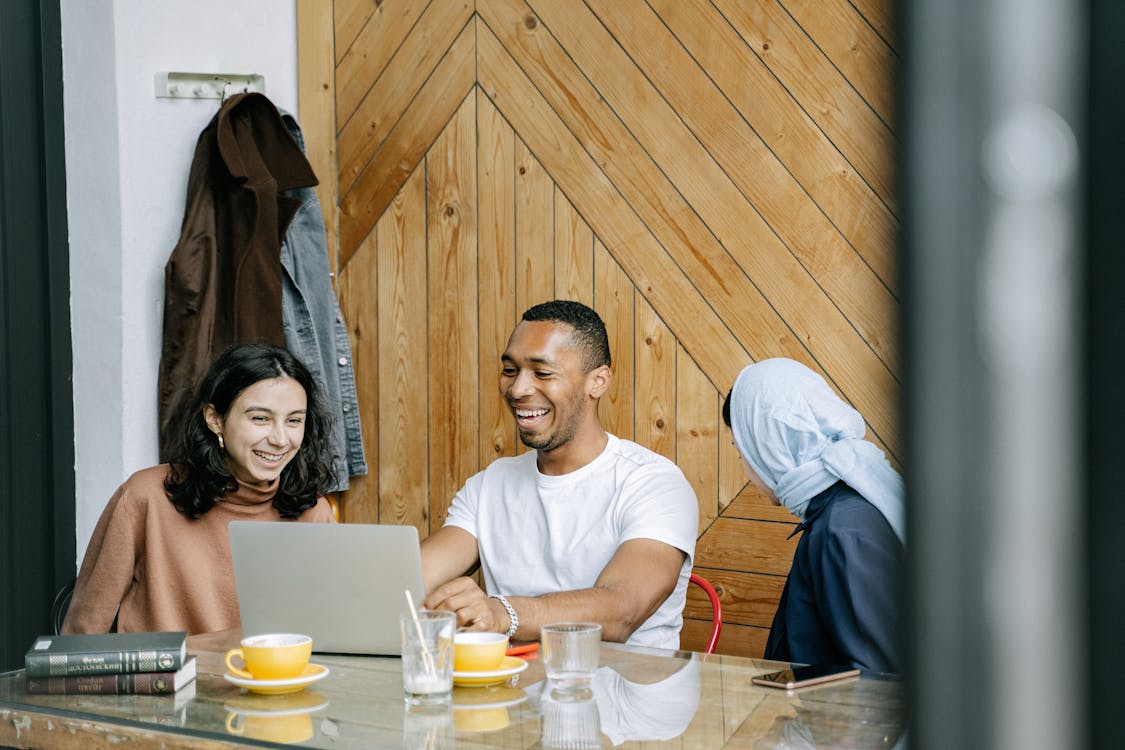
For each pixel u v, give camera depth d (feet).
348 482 11.14
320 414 8.07
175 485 7.79
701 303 9.69
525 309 10.47
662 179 9.82
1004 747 0.53
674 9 9.71
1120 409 0.51
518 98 10.42
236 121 10.46
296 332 10.64
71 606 7.86
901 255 0.55
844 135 9.07
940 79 0.53
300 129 11.08
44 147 10.48
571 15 10.16
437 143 10.82
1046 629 0.52
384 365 11.16
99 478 10.66
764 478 6.79
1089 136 0.51
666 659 6.02
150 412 10.66
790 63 9.26
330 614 6.08
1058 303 0.52
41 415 10.64
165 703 5.29
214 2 10.84
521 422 7.93
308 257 10.82
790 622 6.25
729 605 9.56
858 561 5.86
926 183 0.54
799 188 9.28
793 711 5.04
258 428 7.61
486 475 8.41
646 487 7.75
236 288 10.21
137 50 10.44
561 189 10.27
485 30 10.55
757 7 9.36
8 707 5.29
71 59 10.51
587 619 6.64
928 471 0.54
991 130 0.52
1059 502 0.52
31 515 10.60
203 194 10.42
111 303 10.50
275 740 4.71
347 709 5.16
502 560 8.16
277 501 8.01
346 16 11.15
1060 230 0.52
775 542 9.37
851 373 9.12
